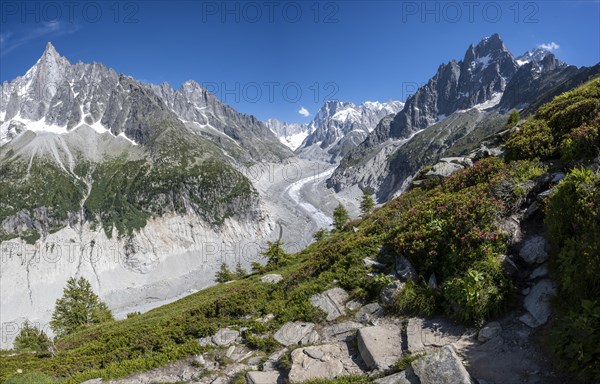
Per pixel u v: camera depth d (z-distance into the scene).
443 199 15.05
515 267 10.31
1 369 20.03
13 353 32.00
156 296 174.62
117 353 16.73
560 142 15.27
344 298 13.81
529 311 9.20
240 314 16.78
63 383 14.40
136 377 13.63
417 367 8.45
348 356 10.58
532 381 7.55
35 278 182.62
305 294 15.20
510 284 9.91
